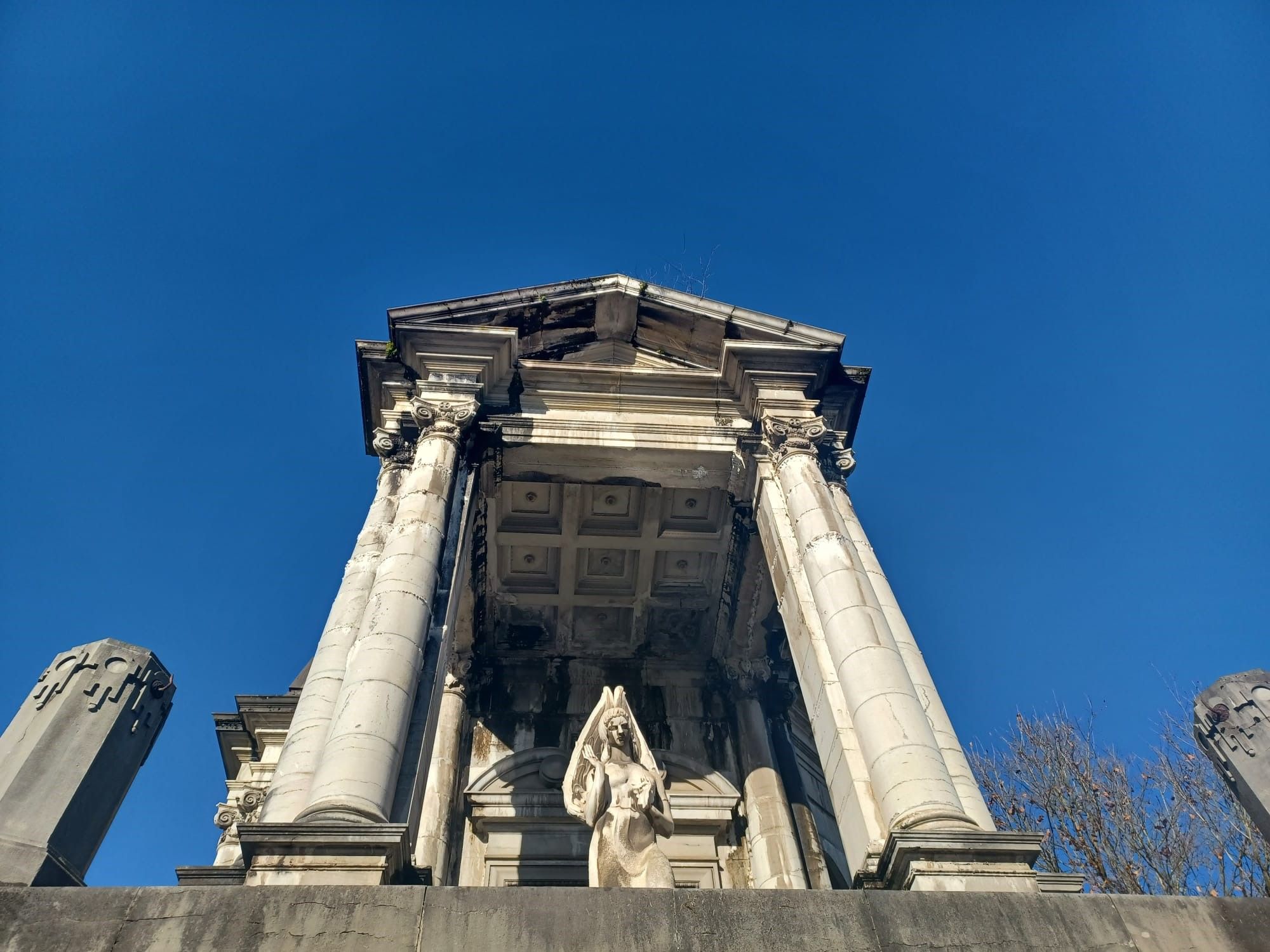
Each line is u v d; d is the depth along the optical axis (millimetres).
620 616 19719
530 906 7457
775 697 18953
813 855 16359
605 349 17781
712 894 7730
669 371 16516
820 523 13602
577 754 11211
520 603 19250
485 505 17047
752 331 16969
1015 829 19594
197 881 10156
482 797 17031
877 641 11742
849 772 10977
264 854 8273
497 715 18594
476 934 7207
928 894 7922
